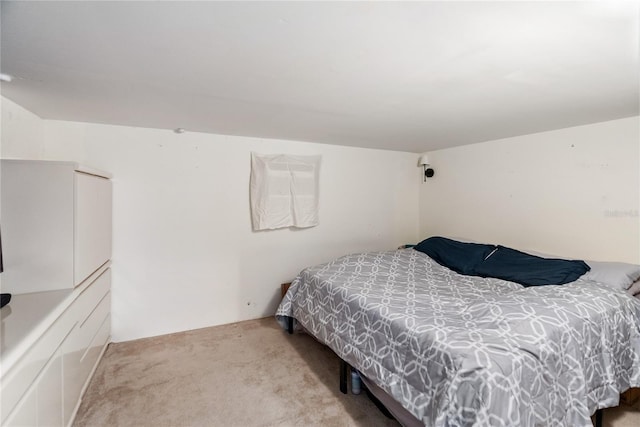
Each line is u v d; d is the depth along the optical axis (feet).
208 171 9.84
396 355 5.26
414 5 3.22
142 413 5.96
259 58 4.50
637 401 6.31
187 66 4.77
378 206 13.03
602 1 3.11
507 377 3.91
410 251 10.55
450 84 5.49
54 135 8.00
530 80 5.30
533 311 5.13
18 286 5.47
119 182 8.72
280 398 6.47
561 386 4.48
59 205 5.64
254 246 10.67
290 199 10.99
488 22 3.54
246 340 9.12
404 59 4.51
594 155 8.19
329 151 11.90
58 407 4.90
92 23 3.57
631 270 6.89
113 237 8.71
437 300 6.49
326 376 7.31
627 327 5.75
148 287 9.19
